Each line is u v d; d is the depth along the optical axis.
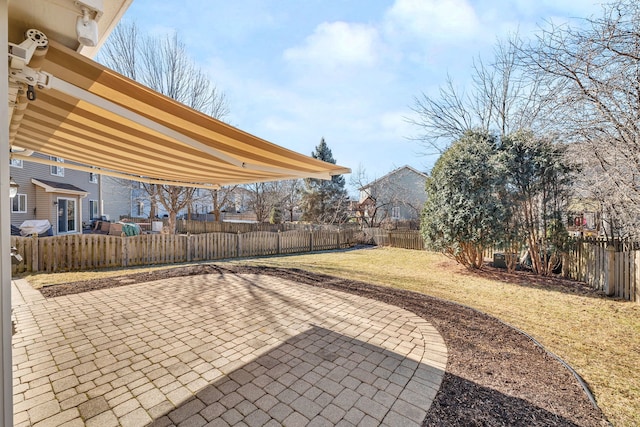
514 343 5.08
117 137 4.28
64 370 4.04
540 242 11.04
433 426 3.04
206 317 6.10
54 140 4.93
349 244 21.38
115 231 20.23
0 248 1.59
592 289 8.93
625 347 5.04
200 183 9.12
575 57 6.89
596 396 3.64
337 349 4.76
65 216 22.45
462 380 3.90
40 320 5.82
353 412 3.25
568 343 5.19
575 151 8.59
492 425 3.07
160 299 7.26
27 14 1.83
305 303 7.12
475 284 9.53
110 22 2.97
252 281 9.27
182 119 3.32
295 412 3.24
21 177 19.44
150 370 4.06
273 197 34.59
